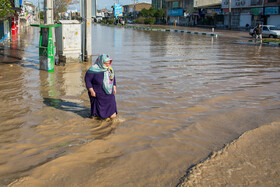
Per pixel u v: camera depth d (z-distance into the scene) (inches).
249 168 142.9
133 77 360.8
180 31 1717.5
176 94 284.5
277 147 167.5
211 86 320.8
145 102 255.8
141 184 128.2
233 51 707.4
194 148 166.2
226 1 2257.6
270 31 1305.4
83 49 479.8
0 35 919.7
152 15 3580.2
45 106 239.3
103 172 137.6
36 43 855.1
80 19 475.8
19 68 412.5
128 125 200.5
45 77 354.3
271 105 254.5
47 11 426.6
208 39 1129.4
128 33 1547.7
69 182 128.7
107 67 203.5
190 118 217.5
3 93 276.4
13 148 161.9
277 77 380.2
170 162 148.9
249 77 376.8
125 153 157.9
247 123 208.8
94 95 202.4
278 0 1812.3
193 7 2768.2
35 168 139.6
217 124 205.8
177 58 549.3
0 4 541.3
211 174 136.3
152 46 802.8
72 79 346.0
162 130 193.0
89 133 185.2
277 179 133.6
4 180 129.6
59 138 176.6
